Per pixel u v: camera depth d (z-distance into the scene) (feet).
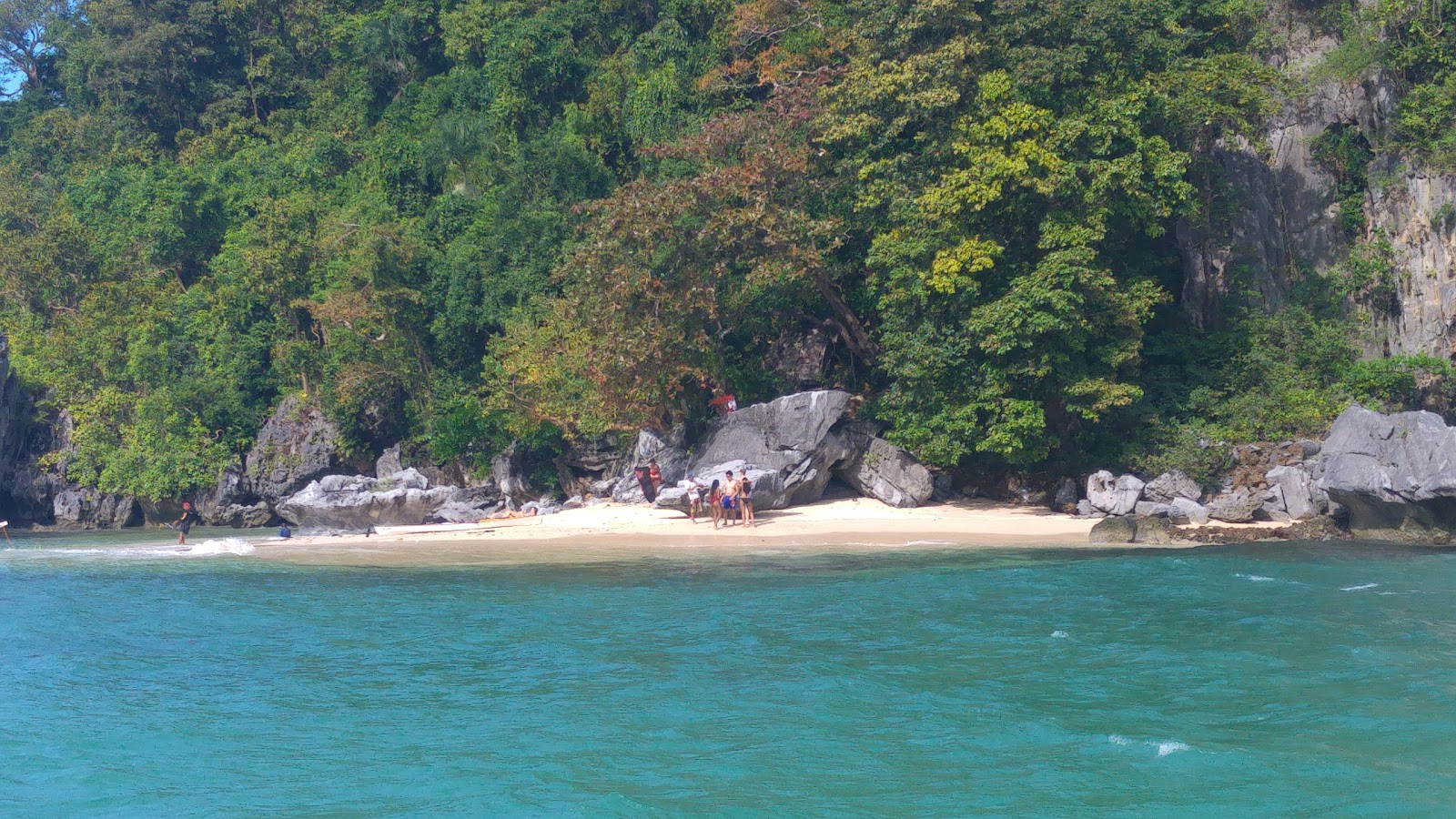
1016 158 264.52
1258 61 311.47
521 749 109.91
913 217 281.33
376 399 392.68
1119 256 302.86
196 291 442.91
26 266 449.06
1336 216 326.24
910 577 196.85
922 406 287.07
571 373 328.29
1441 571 193.26
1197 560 208.03
